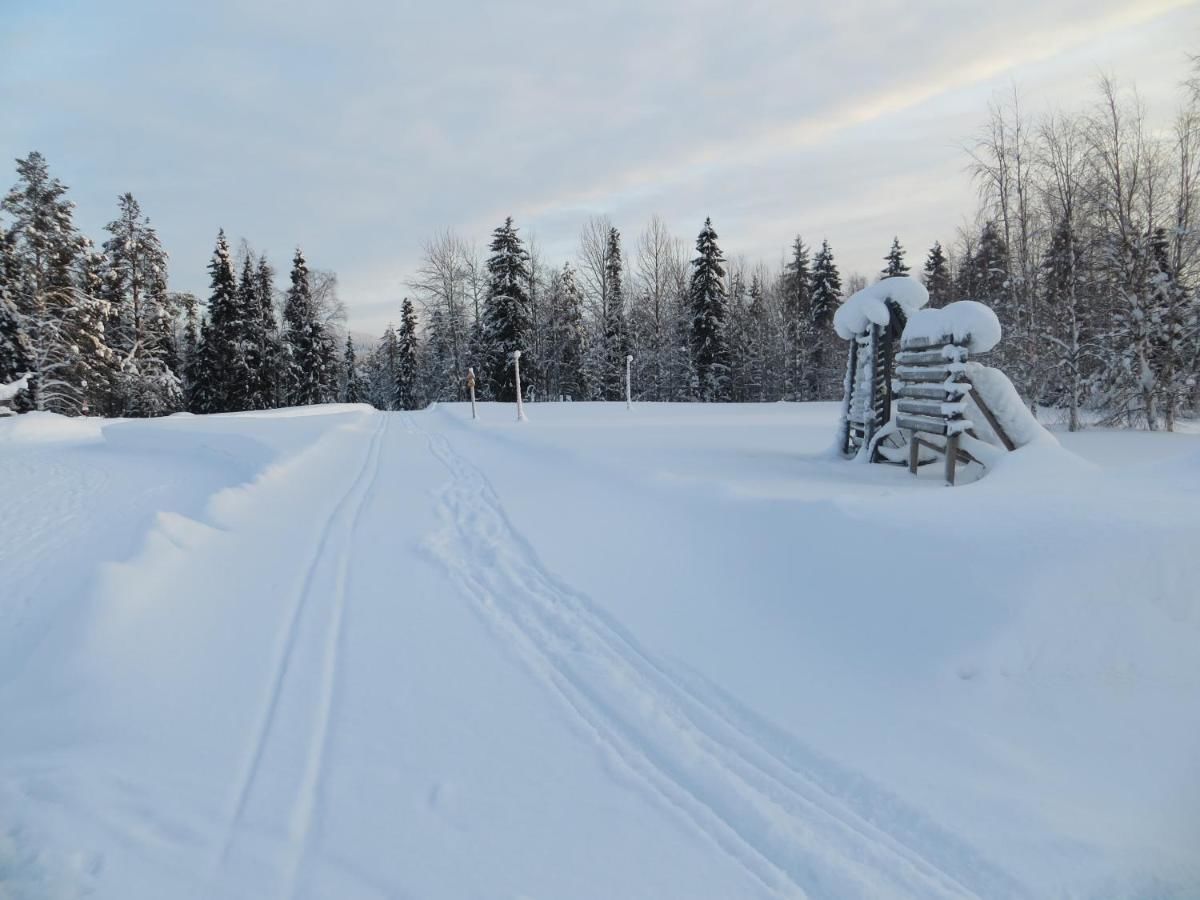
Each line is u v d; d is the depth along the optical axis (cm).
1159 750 266
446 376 5291
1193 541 336
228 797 258
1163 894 210
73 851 225
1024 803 247
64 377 3155
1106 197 1822
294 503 775
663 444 1138
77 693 329
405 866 223
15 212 2959
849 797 260
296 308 5109
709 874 221
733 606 429
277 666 372
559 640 406
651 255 4641
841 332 999
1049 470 622
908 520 421
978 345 737
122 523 761
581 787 268
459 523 676
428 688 348
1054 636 319
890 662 341
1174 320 1745
